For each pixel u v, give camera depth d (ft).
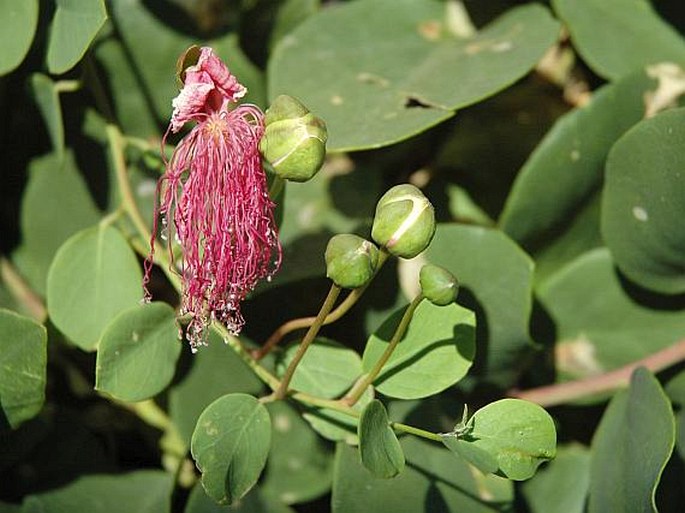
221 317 1.12
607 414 1.27
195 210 1.08
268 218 1.09
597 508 1.23
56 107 1.27
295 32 1.32
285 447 1.29
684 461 1.28
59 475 1.29
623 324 1.33
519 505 1.27
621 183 1.24
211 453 1.07
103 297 1.21
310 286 1.30
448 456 1.22
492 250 1.22
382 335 1.15
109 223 1.23
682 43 1.33
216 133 1.07
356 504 1.18
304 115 1.03
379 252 1.04
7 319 1.14
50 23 1.21
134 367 1.14
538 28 1.31
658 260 1.28
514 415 1.06
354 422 1.16
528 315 1.23
